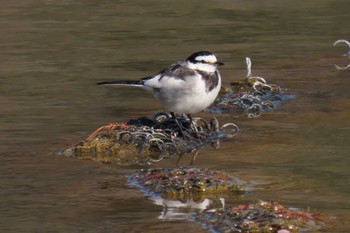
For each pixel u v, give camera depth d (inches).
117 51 910.4
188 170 514.0
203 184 493.4
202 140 600.1
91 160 556.1
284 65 847.7
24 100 715.4
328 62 859.4
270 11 1131.3
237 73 813.9
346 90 746.2
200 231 425.4
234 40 965.2
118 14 1122.0
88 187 499.5
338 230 422.3
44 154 567.2
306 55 890.7
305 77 797.2
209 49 919.0
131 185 502.9
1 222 442.3
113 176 521.0
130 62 858.8
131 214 452.8
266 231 422.3
